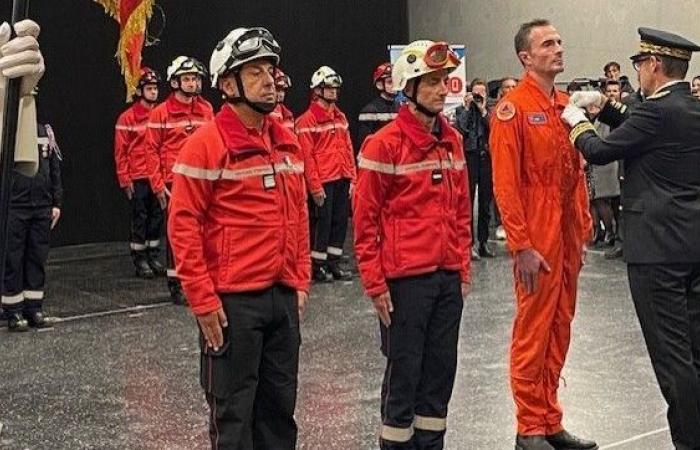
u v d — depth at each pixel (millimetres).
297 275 3895
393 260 4215
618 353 6738
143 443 5090
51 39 12188
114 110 12727
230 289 3682
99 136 12656
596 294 8750
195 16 13242
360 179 4234
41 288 8117
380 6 15039
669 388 4344
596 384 6004
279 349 3848
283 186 3787
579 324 7617
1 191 2158
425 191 4211
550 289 4555
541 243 4527
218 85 3727
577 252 4672
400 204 4211
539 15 14023
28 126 2367
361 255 4234
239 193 3684
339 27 14586
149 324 8117
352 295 9078
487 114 10805
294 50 14164
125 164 10227
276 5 13938
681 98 4344
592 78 13398
